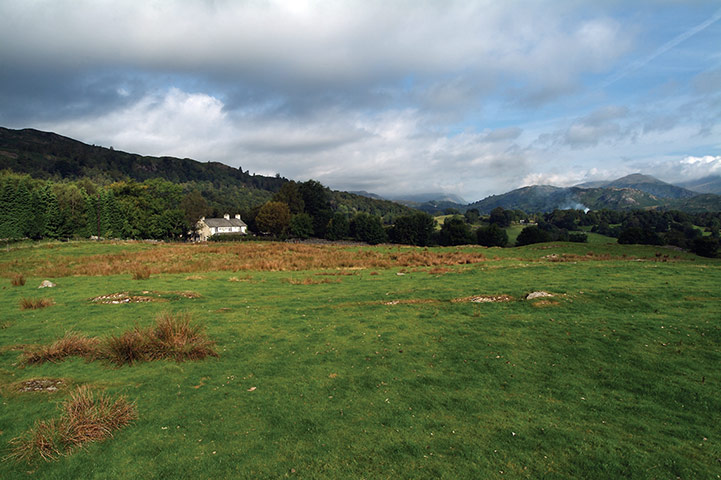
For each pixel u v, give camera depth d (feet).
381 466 22.70
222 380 35.27
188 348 40.81
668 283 68.64
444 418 28.63
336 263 128.77
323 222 405.18
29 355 38.75
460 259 135.03
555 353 40.88
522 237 339.98
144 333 42.52
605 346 41.73
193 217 396.78
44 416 27.86
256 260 135.54
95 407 27.20
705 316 48.75
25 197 230.89
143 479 21.52
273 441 25.45
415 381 35.24
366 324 53.16
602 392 32.71
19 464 22.70
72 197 276.82
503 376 36.11
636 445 24.79
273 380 35.42
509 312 56.13
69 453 23.81
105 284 86.84
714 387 32.30
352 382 35.09
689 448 24.38
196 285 86.17
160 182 425.28
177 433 26.27
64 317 56.49
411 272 105.29
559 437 25.73
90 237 267.80
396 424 27.71
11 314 58.59
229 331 50.42
